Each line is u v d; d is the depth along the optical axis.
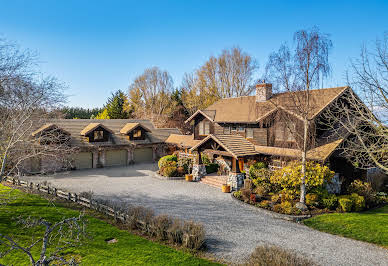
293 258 9.38
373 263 10.77
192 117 31.38
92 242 11.95
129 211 14.67
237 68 48.81
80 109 75.88
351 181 20.14
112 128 36.59
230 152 21.45
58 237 12.34
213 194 20.83
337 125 21.08
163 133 40.06
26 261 10.23
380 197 19.25
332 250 11.84
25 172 27.41
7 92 14.85
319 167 17.62
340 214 15.84
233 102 29.89
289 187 18.39
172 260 10.56
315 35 15.33
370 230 13.66
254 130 24.28
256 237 13.02
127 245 11.78
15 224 13.46
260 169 21.12
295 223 15.00
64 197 18.72
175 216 15.73
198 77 53.72
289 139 21.30
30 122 15.68
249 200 18.36
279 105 18.08
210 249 11.66
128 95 62.19
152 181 25.52
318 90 22.33
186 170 27.58
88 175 28.30
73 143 30.19
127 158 35.44
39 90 15.91
